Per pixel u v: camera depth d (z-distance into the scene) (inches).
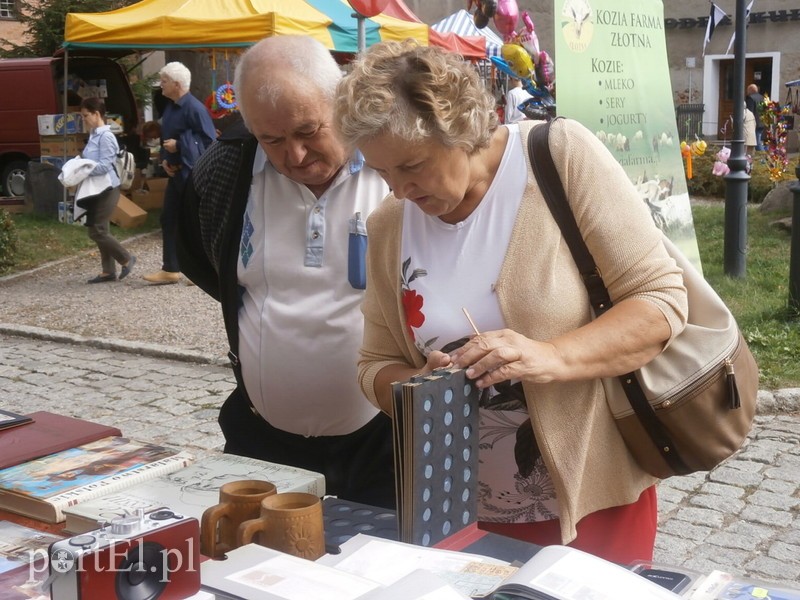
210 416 223.6
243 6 376.2
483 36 556.1
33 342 300.0
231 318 99.1
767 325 269.4
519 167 72.2
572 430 73.9
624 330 69.2
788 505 168.4
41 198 514.0
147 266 415.5
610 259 71.0
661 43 218.5
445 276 73.9
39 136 541.3
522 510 79.0
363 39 204.5
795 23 867.4
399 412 62.1
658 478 80.4
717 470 183.3
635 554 80.7
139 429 215.8
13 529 67.7
